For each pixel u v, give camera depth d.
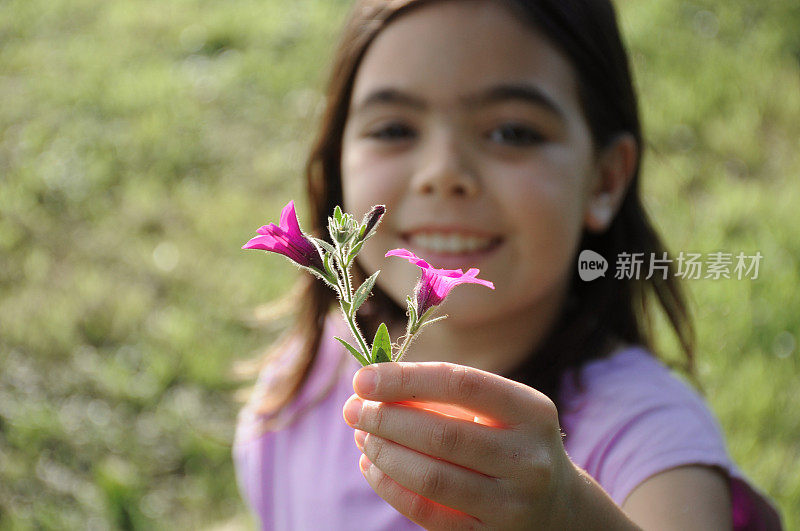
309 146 0.89
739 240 1.18
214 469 1.07
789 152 1.46
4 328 1.29
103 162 1.68
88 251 1.46
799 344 1.06
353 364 0.85
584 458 0.74
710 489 0.71
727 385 1.03
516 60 0.74
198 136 1.77
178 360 1.20
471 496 0.59
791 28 1.78
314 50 2.03
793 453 0.99
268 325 1.23
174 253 1.44
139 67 2.06
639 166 0.82
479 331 0.78
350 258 0.60
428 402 0.59
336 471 0.82
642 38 1.77
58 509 1.04
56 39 2.23
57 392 1.17
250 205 1.54
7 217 1.54
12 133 1.81
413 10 0.76
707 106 1.57
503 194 0.74
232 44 2.16
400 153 0.76
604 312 0.79
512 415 0.59
